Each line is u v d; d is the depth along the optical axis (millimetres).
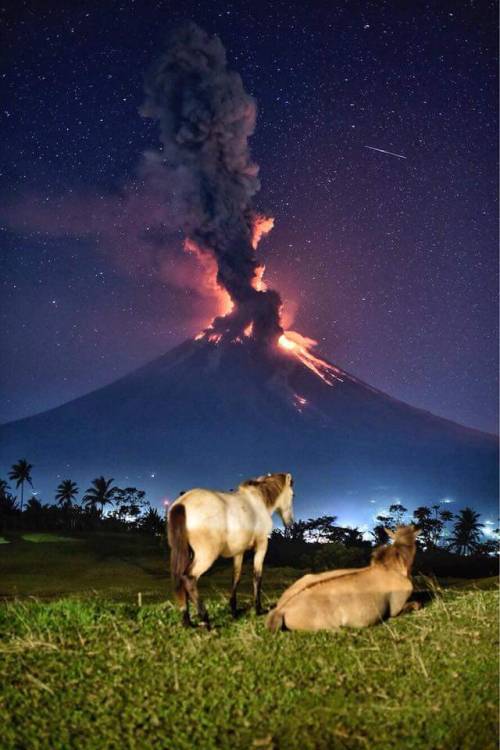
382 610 8547
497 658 7164
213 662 7270
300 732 5699
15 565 28078
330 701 6203
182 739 5660
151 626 8773
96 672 7141
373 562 9023
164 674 6996
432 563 49562
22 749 5645
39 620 9109
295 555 52812
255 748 5500
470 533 94188
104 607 9984
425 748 5375
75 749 5617
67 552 33281
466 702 6078
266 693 6410
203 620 8484
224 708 6156
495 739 5441
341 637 7883
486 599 9953
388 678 6730
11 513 55438
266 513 9664
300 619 8211
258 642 7797
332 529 78750
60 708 6324
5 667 7297
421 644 7668
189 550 8797
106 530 54406
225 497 9133
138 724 5973
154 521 54781
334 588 8383
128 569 27500
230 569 24656
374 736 5586
